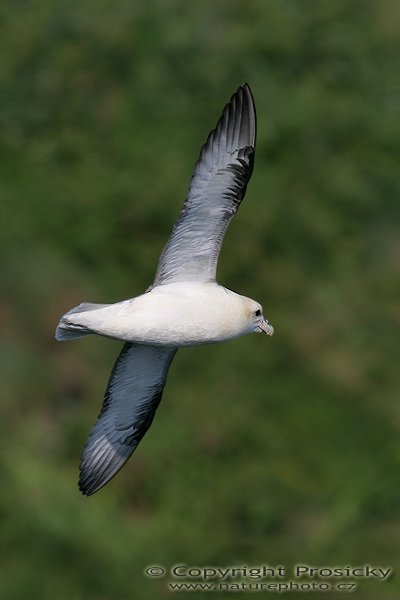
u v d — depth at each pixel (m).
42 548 20.75
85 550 20.78
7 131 27.17
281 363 23.72
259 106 27.64
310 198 26.30
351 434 23.05
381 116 27.91
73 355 23.25
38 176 26.44
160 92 27.75
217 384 23.33
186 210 14.68
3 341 23.09
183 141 27.08
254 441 22.80
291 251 25.20
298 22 28.95
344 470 22.59
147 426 16.31
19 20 28.66
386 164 27.28
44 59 28.11
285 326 24.12
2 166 26.53
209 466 22.41
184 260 14.75
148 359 15.75
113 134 27.17
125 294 24.69
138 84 27.84
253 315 15.04
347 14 29.30
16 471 21.61
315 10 29.17
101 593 20.55
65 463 22.19
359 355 23.98
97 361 23.31
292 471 22.50
